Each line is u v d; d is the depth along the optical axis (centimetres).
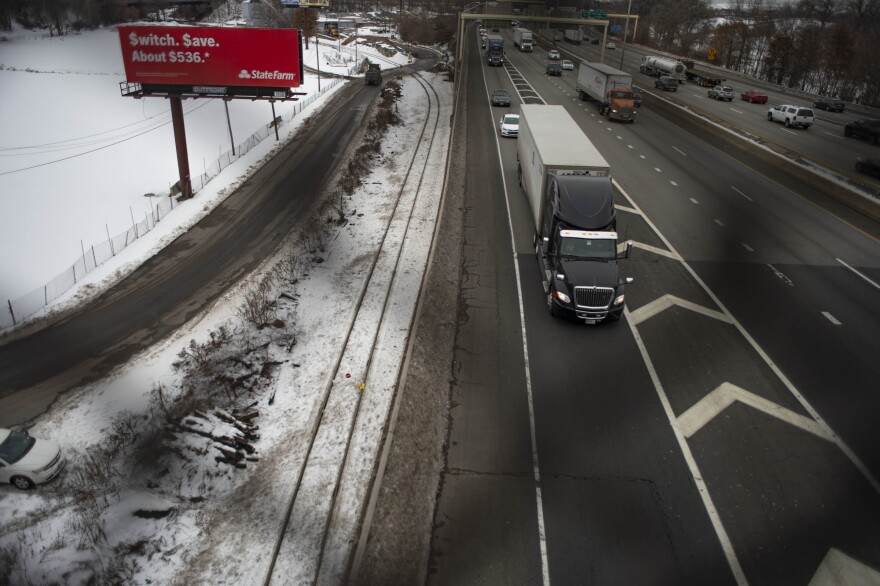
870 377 1664
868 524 1202
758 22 12512
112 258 2688
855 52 7681
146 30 3161
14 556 1118
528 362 1752
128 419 1534
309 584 1054
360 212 3069
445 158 3944
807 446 1411
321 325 1966
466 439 1455
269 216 3152
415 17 15562
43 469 1317
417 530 1198
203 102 6675
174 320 2112
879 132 4309
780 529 1190
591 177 2172
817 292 2142
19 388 1733
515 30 10962
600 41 12406
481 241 2588
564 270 1938
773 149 3925
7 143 4975
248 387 1639
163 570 1095
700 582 1082
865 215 2894
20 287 2516
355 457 1354
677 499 1264
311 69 9225
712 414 1523
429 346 1816
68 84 6925
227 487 1292
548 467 1358
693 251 2470
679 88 7062
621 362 1747
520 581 1085
